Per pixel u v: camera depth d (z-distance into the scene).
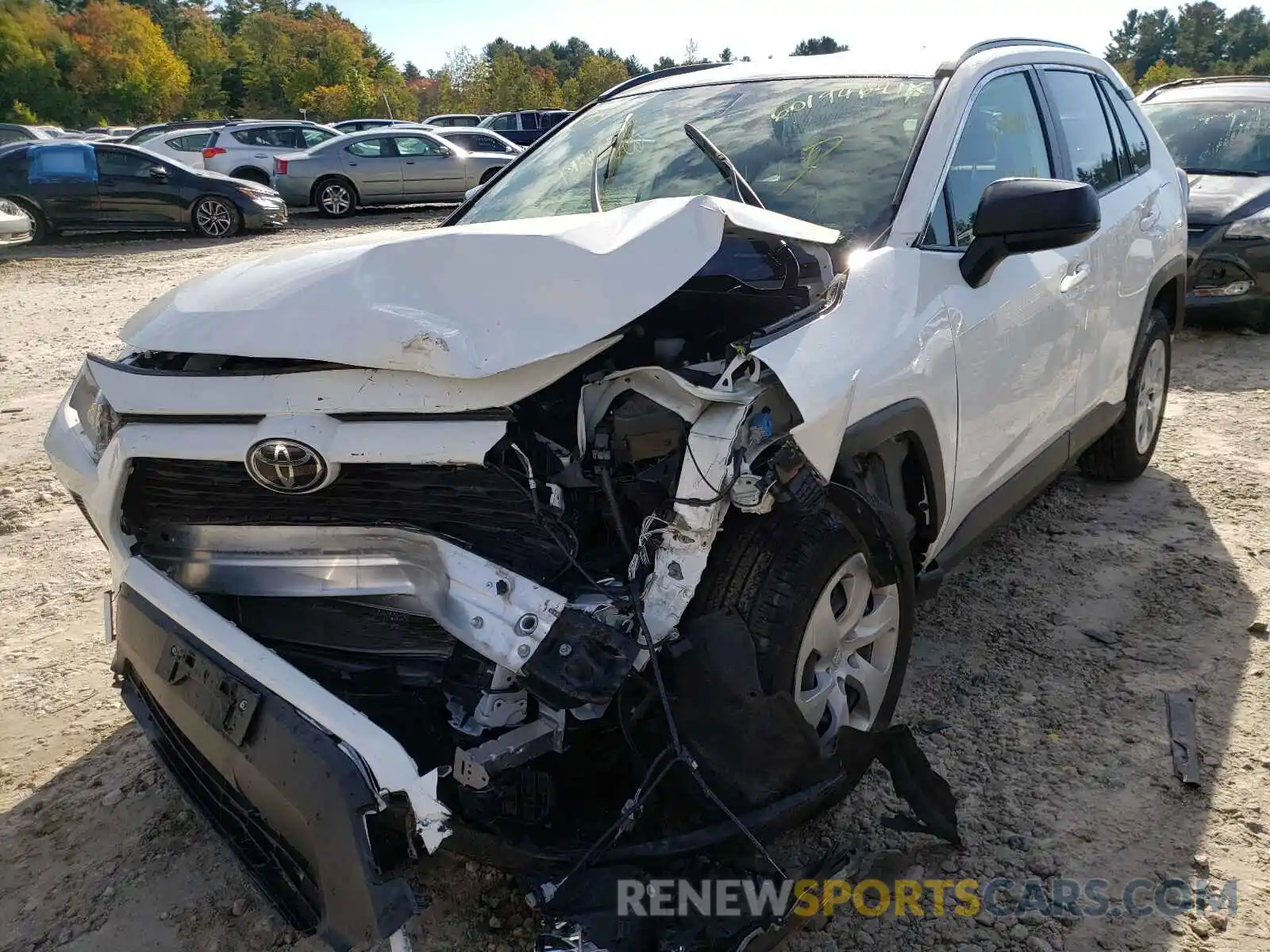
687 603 1.95
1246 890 2.27
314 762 1.77
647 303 2.01
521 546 2.04
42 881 2.46
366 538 2.11
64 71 64.12
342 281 2.15
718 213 2.20
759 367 2.00
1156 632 3.37
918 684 3.11
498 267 2.09
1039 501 4.49
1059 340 3.31
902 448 2.58
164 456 2.14
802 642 2.14
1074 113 3.81
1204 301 7.23
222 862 2.50
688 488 1.93
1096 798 2.58
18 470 5.24
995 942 2.15
